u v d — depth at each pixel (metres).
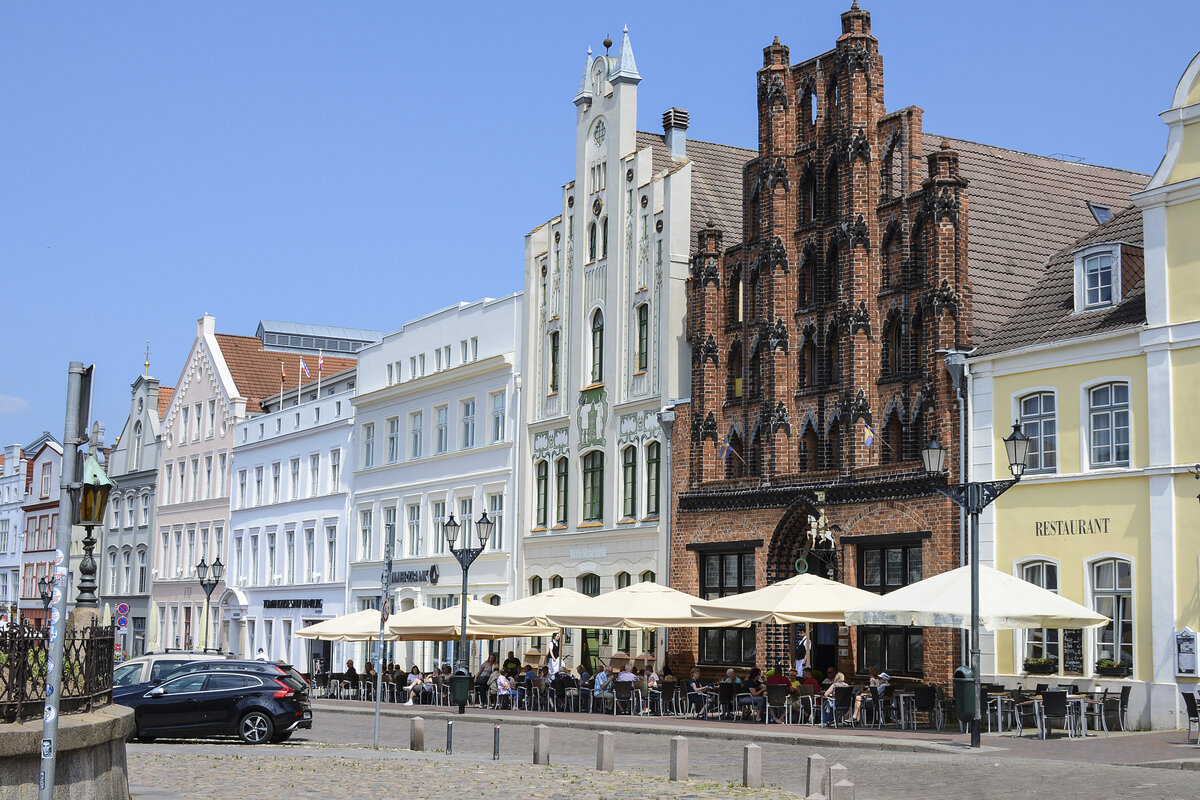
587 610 40.25
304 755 27.52
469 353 59.94
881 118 41.00
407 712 43.84
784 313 42.78
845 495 39.78
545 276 55.19
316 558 71.12
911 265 39.16
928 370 37.84
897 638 38.38
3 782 15.48
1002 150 45.69
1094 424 33.97
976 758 25.69
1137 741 28.20
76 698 17.53
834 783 16.77
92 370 12.30
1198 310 31.94
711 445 45.09
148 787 21.19
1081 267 35.34
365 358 68.75
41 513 106.38
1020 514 35.19
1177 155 32.69
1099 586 33.47
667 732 34.03
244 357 85.81
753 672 40.06
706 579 45.16
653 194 49.19
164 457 89.25
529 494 54.81
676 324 47.69
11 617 18.20
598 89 52.69
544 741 25.52
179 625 85.12
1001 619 29.67
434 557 60.66
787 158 43.22
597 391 51.16
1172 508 31.89
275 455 76.31
